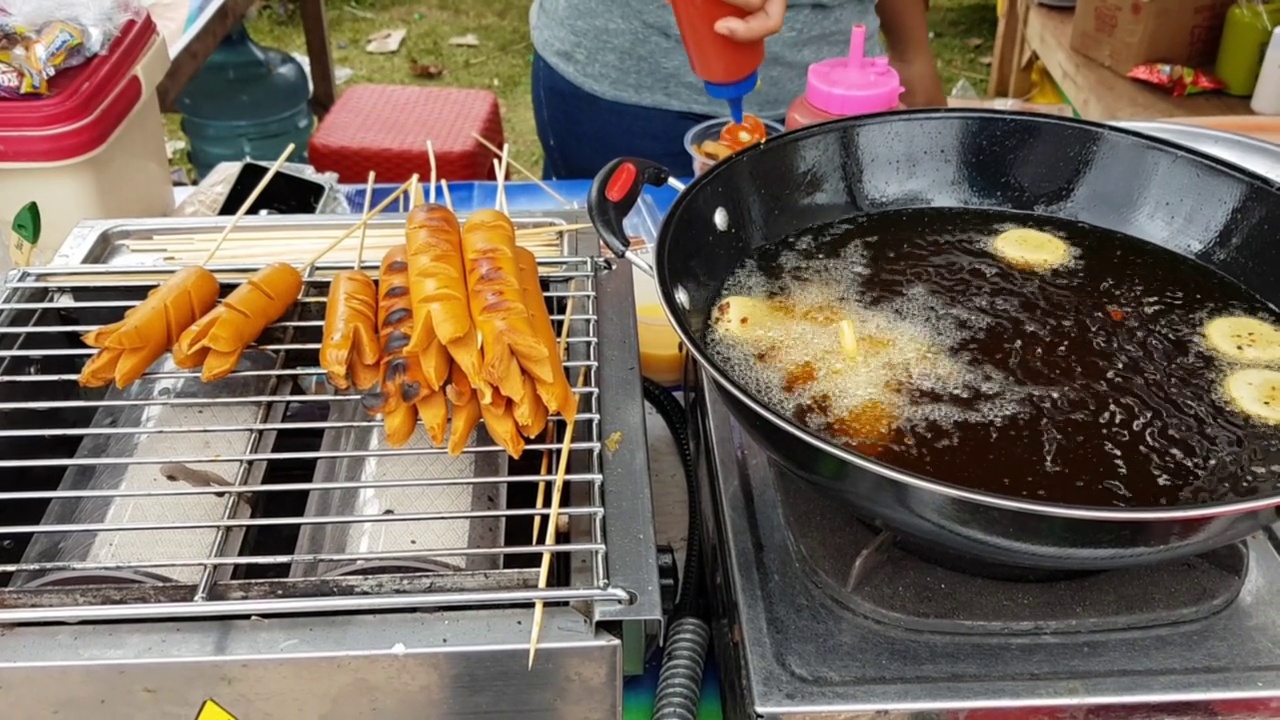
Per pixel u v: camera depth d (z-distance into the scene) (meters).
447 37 5.51
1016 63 3.42
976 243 1.17
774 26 1.28
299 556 0.77
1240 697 0.79
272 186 1.54
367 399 0.91
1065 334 1.03
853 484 0.72
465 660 0.75
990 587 0.86
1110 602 0.85
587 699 0.79
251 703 0.77
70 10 1.39
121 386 0.92
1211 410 0.93
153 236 1.27
